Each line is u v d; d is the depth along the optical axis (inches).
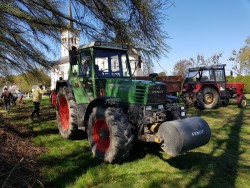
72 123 249.8
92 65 230.2
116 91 218.7
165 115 199.6
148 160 197.2
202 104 502.6
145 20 214.2
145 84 198.7
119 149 179.2
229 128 319.6
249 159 206.8
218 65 518.6
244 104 529.3
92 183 160.4
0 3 181.9
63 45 238.1
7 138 225.1
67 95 258.1
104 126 196.2
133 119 201.3
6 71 237.9
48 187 155.9
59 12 219.0
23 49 218.2
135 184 160.2
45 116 414.6
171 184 159.9
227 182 165.0
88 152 215.3
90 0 216.7
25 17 204.8
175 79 562.3
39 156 203.3
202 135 173.2
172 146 168.7
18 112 481.7
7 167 165.6
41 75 248.2
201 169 183.8
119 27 223.3
